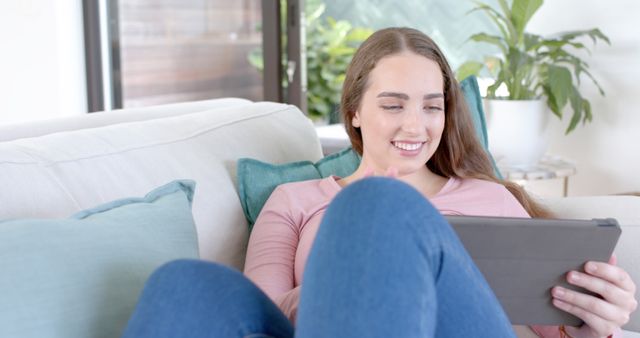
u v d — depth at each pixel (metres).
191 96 3.74
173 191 1.16
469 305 0.84
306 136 1.73
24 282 0.85
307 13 4.18
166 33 3.75
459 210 1.48
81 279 0.89
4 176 1.09
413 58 1.40
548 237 1.10
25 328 0.83
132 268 0.95
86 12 3.83
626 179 3.18
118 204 1.08
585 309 1.15
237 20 3.56
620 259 1.51
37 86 3.85
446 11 3.80
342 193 0.81
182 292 0.82
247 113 1.65
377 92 1.40
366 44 1.46
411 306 0.76
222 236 1.38
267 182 1.49
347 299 0.76
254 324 0.83
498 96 2.89
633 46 3.09
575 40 3.21
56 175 1.17
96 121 1.51
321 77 4.23
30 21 3.80
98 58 3.86
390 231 0.78
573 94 2.86
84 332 0.87
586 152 3.25
